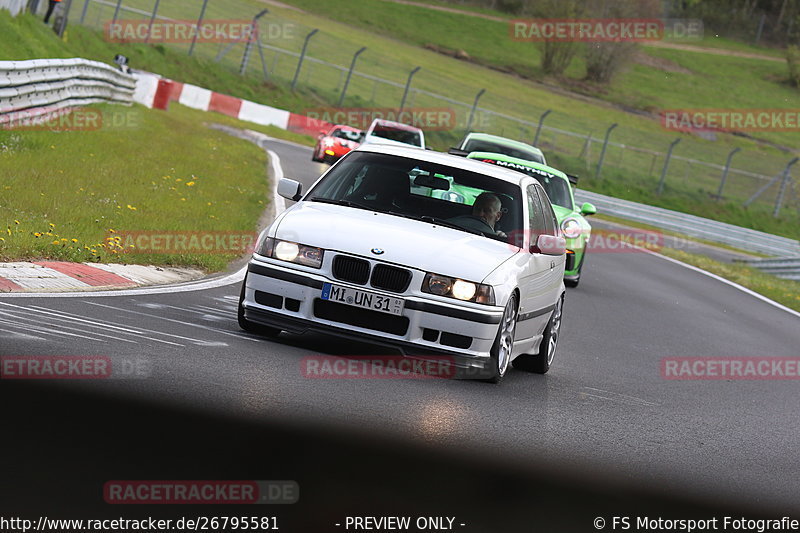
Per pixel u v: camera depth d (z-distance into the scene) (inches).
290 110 6934.1
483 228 1139.3
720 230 5551.2
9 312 965.8
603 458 821.2
